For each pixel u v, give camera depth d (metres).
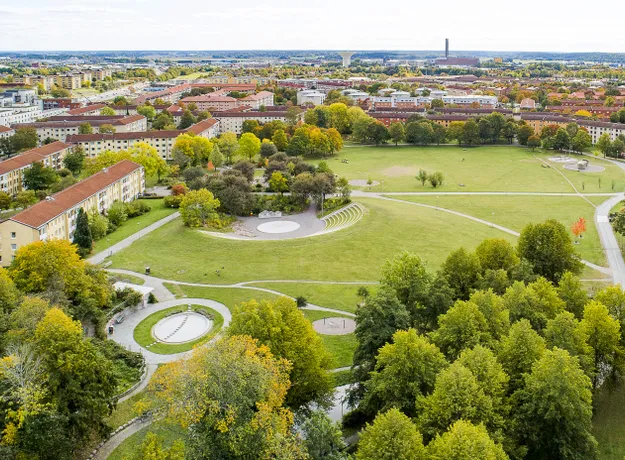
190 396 68.88
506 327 93.44
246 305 90.31
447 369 77.19
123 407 92.56
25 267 119.06
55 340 79.31
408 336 81.25
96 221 184.62
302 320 90.62
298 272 153.62
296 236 194.25
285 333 86.62
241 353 74.50
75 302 120.12
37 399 71.19
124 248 175.12
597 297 103.62
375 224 190.25
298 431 76.44
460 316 90.94
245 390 70.00
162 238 183.75
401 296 108.69
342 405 93.06
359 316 97.44
